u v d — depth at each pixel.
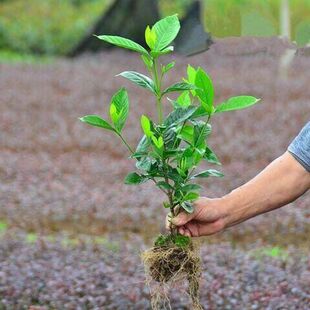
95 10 41.25
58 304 9.01
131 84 30.11
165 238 5.69
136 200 14.98
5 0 41.56
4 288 9.39
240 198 5.57
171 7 35.22
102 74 32.28
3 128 23.05
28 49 39.34
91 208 14.48
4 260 10.80
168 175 5.57
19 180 16.81
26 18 40.69
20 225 13.60
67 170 17.97
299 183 5.55
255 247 11.99
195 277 5.72
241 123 22.80
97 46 37.75
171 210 5.59
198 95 5.54
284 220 13.17
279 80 29.44
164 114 24.80
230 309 8.86
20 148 20.78
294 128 22.11
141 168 5.53
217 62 33.19
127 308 8.82
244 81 29.39
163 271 5.68
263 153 19.22
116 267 10.41
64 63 35.66
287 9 21.00
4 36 39.62
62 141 21.34
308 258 11.03
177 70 31.81
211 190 15.61
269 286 9.55
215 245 11.84
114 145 20.77
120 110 5.67
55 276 9.90
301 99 26.31
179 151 5.55
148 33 5.52
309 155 5.50
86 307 8.94
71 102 26.88
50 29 39.91
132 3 35.94
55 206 14.56
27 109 25.70
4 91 28.55
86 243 11.88
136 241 12.28
